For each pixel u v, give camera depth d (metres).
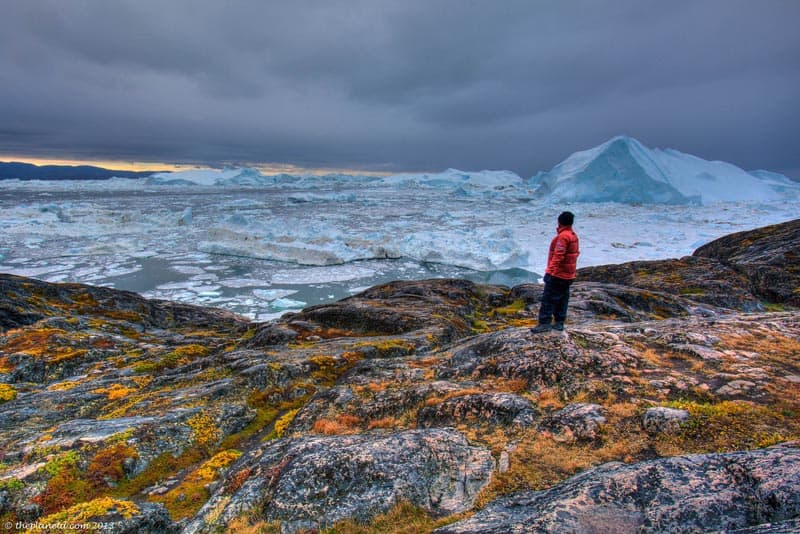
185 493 9.77
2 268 70.88
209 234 96.94
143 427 12.02
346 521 6.62
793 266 32.75
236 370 17.59
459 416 9.16
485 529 5.38
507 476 7.02
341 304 31.64
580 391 9.23
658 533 4.85
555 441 7.77
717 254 46.31
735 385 8.81
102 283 64.69
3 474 10.16
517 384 9.97
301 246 84.50
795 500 4.75
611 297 28.88
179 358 23.09
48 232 99.44
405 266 80.50
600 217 129.88
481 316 32.31
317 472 7.50
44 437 12.16
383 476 7.25
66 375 21.70
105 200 186.12
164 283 66.06
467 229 113.00
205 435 12.47
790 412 7.68
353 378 13.30
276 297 60.00
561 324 11.62
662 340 11.76
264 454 9.09
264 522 6.91
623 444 7.37
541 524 5.11
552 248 11.41
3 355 22.97
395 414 10.27
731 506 5.02
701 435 7.25
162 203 174.88
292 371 16.66
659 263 40.06
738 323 12.86
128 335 30.91
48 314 31.17
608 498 5.43
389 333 25.12
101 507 8.14
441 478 7.21
